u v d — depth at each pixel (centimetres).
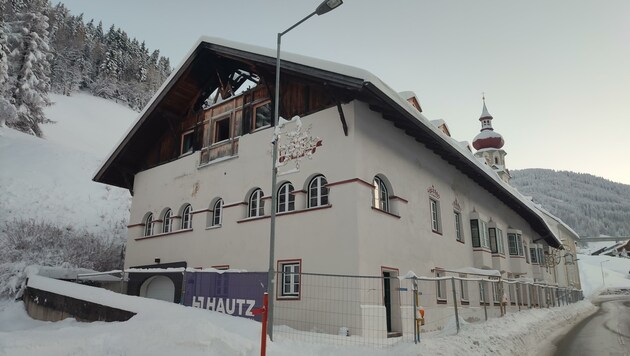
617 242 14100
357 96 1414
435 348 905
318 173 1480
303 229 1458
